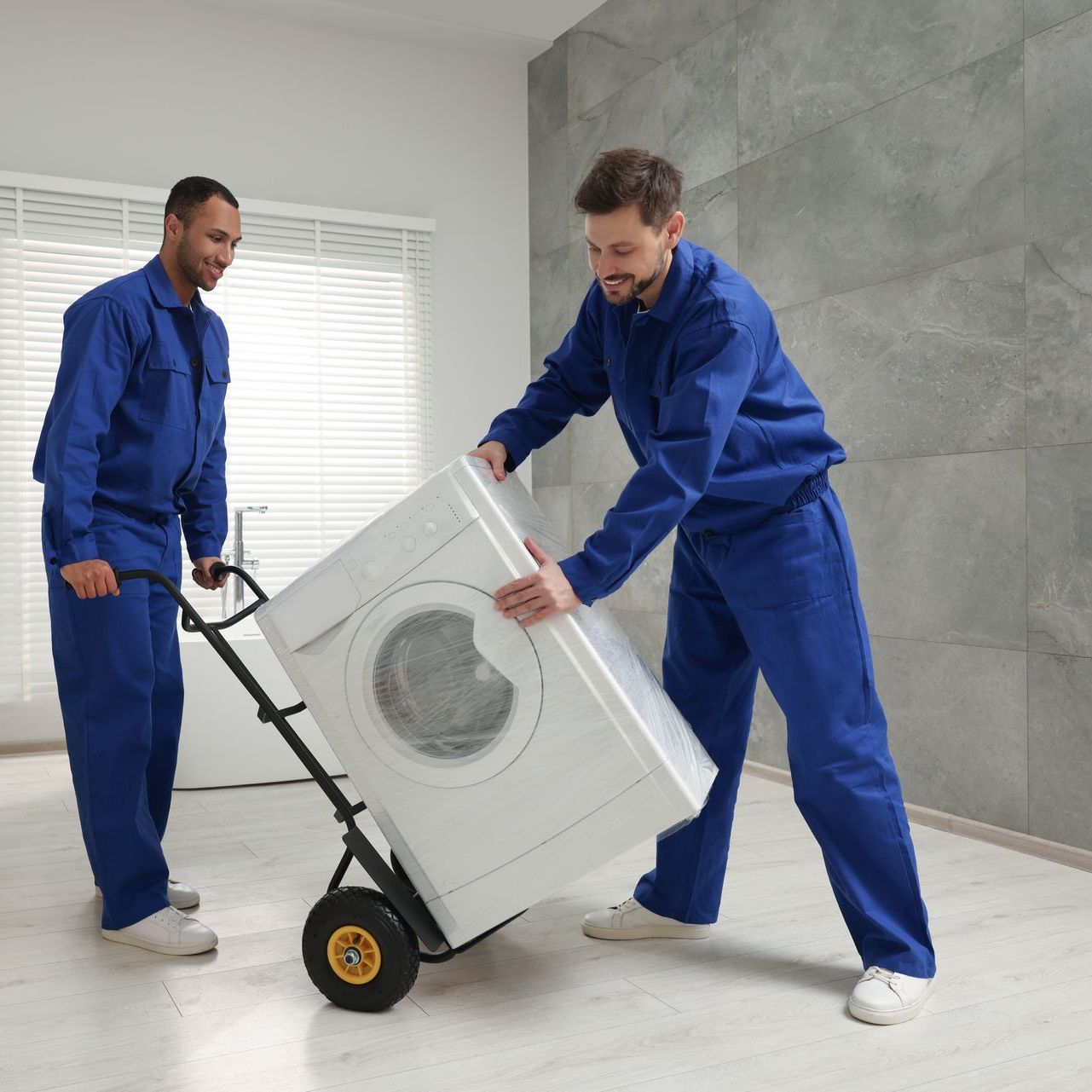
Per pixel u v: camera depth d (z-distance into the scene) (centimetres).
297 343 457
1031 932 216
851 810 184
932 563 302
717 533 192
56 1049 167
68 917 230
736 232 377
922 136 302
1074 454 261
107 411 206
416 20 458
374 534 174
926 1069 160
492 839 177
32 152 414
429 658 175
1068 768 265
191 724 356
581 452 466
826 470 190
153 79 432
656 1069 160
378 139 474
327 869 264
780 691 189
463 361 492
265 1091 154
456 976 196
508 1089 155
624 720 169
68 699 211
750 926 221
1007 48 276
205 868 265
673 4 405
